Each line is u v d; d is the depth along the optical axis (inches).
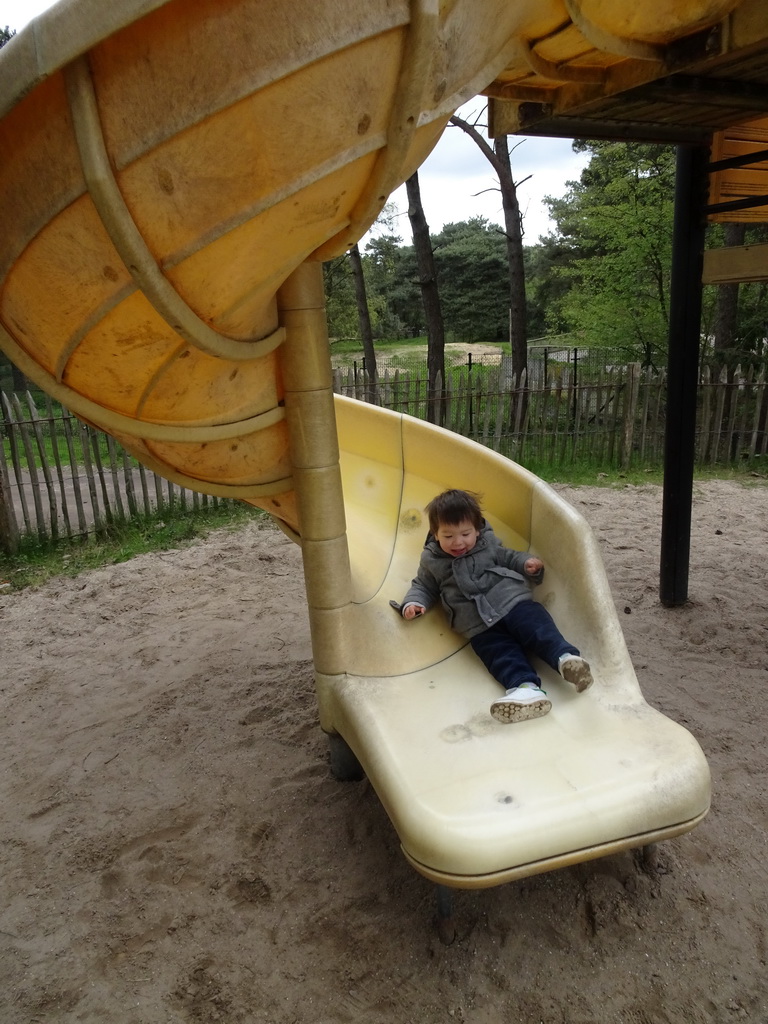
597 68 96.0
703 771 77.0
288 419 93.6
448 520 101.7
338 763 111.4
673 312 161.8
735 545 220.5
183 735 130.0
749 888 90.0
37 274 62.6
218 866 97.2
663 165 511.8
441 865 69.2
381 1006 76.4
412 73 59.4
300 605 188.1
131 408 78.7
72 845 103.2
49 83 52.2
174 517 266.5
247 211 59.8
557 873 91.9
